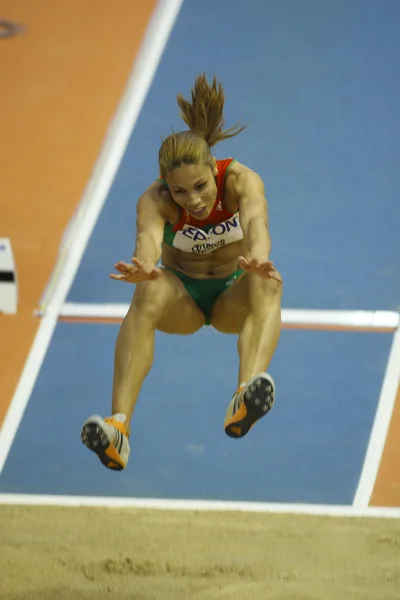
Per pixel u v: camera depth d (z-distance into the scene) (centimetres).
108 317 2869
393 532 2033
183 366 2728
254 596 1720
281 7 4309
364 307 2884
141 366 1644
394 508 2194
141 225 1638
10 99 3844
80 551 1925
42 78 3950
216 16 4269
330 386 2614
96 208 3300
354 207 3278
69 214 3284
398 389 2586
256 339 1634
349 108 3719
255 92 3812
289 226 3212
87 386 2611
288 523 2088
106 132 3638
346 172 3431
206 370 2709
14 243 3161
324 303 2905
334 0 4338
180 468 2362
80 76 3947
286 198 3325
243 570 1834
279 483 2303
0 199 3350
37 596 1730
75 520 2092
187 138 1582
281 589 1750
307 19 4219
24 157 3544
